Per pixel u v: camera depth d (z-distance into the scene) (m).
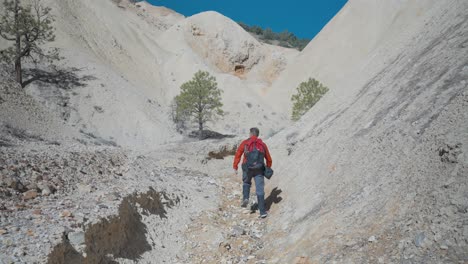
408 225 3.52
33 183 4.98
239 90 46.56
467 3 7.18
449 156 3.76
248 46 65.81
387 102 6.47
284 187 6.95
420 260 3.05
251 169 6.15
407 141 4.75
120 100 30.33
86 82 29.59
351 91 9.21
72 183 5.54
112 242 4.07
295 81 53.91
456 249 2.94
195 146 11.58
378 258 3.36
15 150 7.41
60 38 33.56
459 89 4.81
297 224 5.09
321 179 5.94
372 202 4.26
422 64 6.55
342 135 6.73
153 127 29.56
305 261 3.96
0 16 29.06
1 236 3.24
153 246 4.81
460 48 5.73
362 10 53.78
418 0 46.34
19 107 20.80
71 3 40.38
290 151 8.77
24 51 24.97
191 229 5.70
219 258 4.77
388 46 10.16
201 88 30.59
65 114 25.47
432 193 3.60
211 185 8.27
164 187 6.64
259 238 5.34
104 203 4.56
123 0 66.31
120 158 8.78
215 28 65.12
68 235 3.48
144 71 43.78
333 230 4.24
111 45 41.38
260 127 41.38
